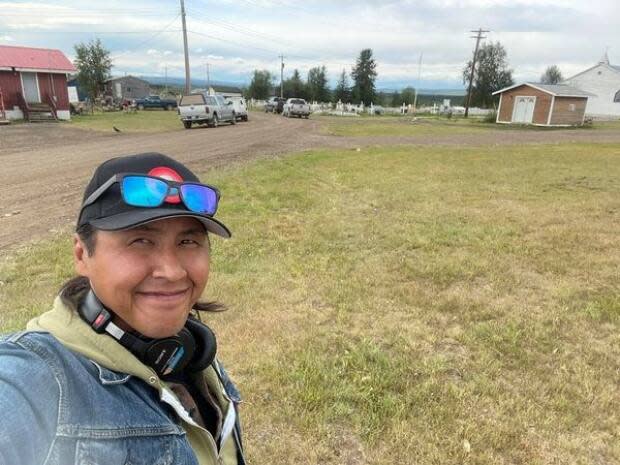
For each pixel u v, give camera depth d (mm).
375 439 2545
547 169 12633
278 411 2729
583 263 5398
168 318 975
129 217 918
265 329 3695
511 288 4691
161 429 883
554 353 3488
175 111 48750
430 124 38344
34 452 717
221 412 1193
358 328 3779
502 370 3271
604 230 6746
